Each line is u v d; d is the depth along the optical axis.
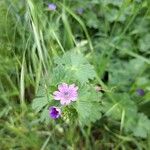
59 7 0.23
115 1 0.24
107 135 0.21
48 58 0.20
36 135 0.20
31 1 0.18
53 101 0.16
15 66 0.20
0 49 0.20
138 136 0.20
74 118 0.17
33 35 0.19
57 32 0.21
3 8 0.21
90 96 0.16
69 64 0.17
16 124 0.20
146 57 0.23
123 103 0.20
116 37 0.23
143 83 0.21
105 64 0.21
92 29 0.24
